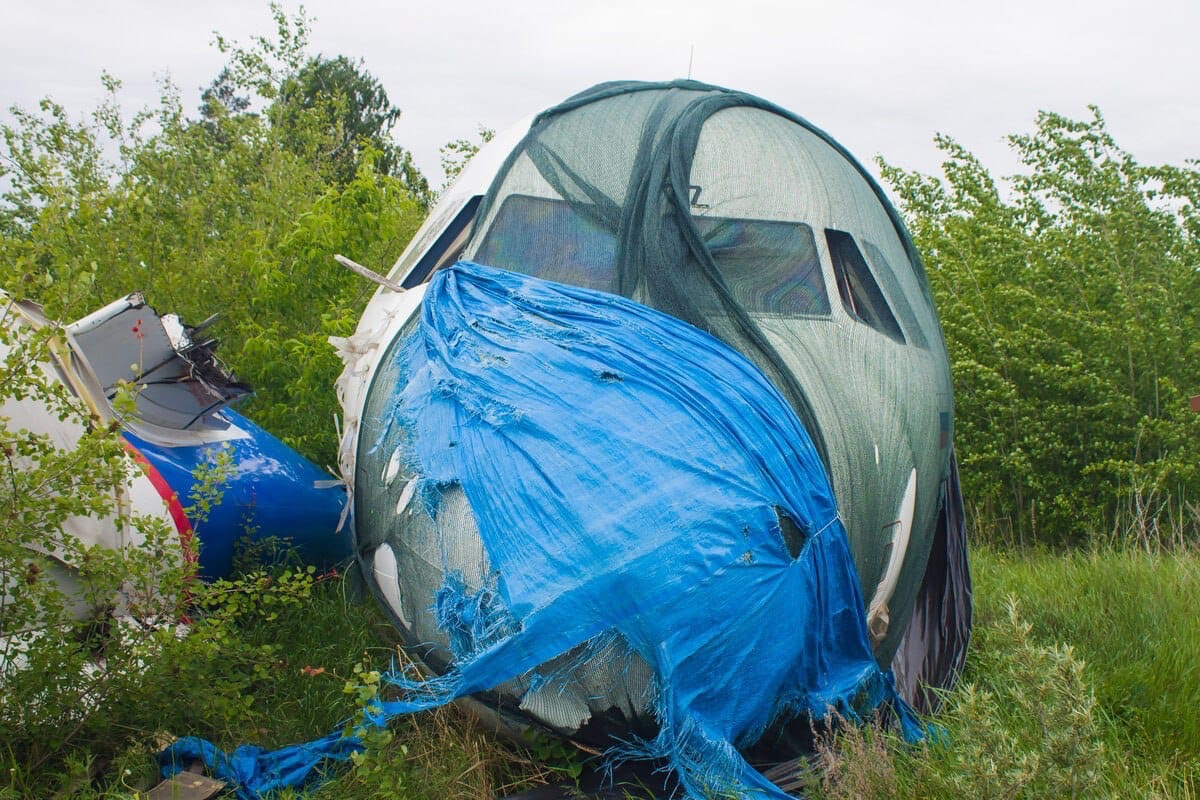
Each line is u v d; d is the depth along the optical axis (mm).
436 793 4086
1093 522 9914
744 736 3818
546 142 4961
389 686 5105
